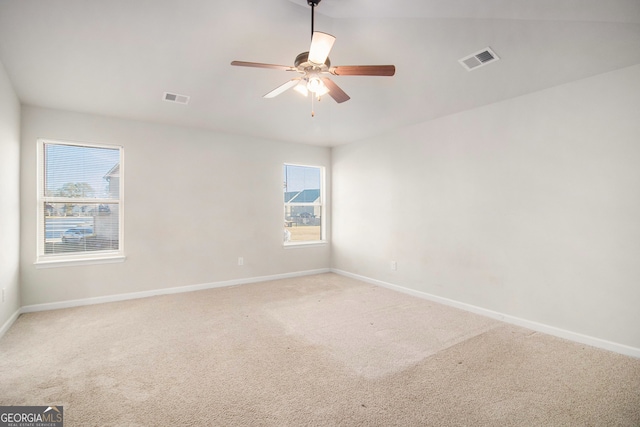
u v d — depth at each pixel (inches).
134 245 160.2
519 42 96.0
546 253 118.5
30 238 137.5
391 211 181.9
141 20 91.7
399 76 122.8
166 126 168.6
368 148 198.1
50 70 113.6
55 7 85.6
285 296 166.2
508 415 71.6
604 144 104.5
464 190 145.4
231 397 78.0
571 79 110.3
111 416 70.4
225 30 97.4
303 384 84.0
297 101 146.9
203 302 154.9
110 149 157.2
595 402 76.5
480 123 139.5
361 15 90.6
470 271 143.0
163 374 88.5
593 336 107.3
